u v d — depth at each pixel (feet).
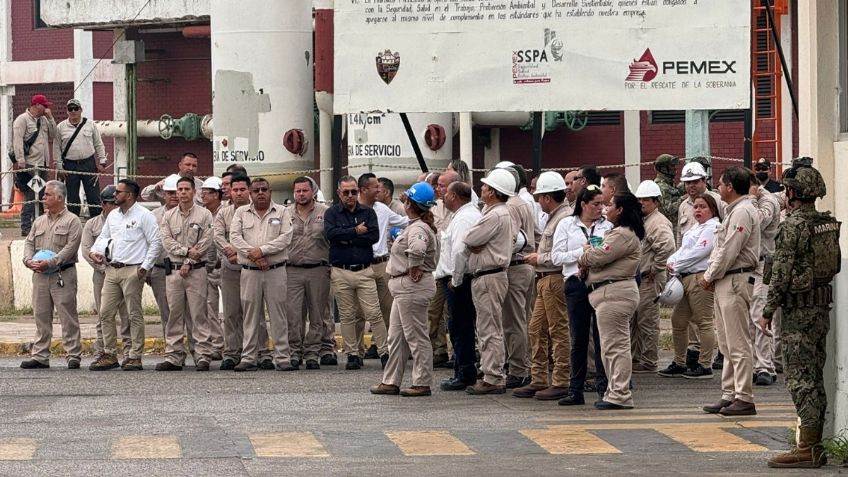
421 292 46.78
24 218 79.46
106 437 38.81
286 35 76.69
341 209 54.90
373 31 66.23
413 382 47.44
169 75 99.19
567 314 45.93
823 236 33.58
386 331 56.13
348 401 46.01
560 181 46.60
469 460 35.24
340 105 66.69
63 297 56.24
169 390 48.91
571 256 43.83
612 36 64.80
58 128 80.53
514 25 65.41
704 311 50.62
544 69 65.31
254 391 48.55
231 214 55.42
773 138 86.69
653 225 51.31
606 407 43.88
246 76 76.59
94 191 81.61
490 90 65.77
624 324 43.50
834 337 34.83
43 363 56.70
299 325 55.83
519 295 48.80
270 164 76.69
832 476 32.91
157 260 55.77
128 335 57.67
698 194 51.85
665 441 37.81
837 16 35.42
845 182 34.68
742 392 42.27
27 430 40.11
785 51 84.64
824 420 34.35
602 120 91.56
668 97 64.69
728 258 41.81
